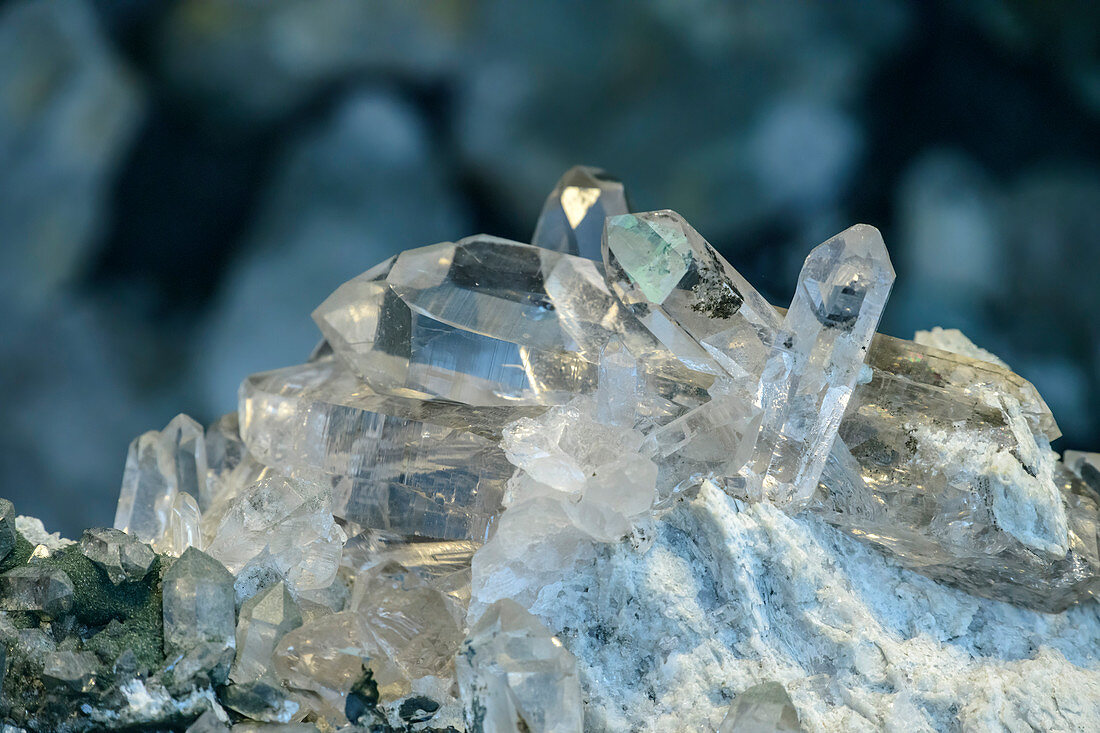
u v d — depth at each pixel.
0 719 0.40
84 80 1.44
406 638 0.41
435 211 1.54
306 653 0.40
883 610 0.42
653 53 1.41
